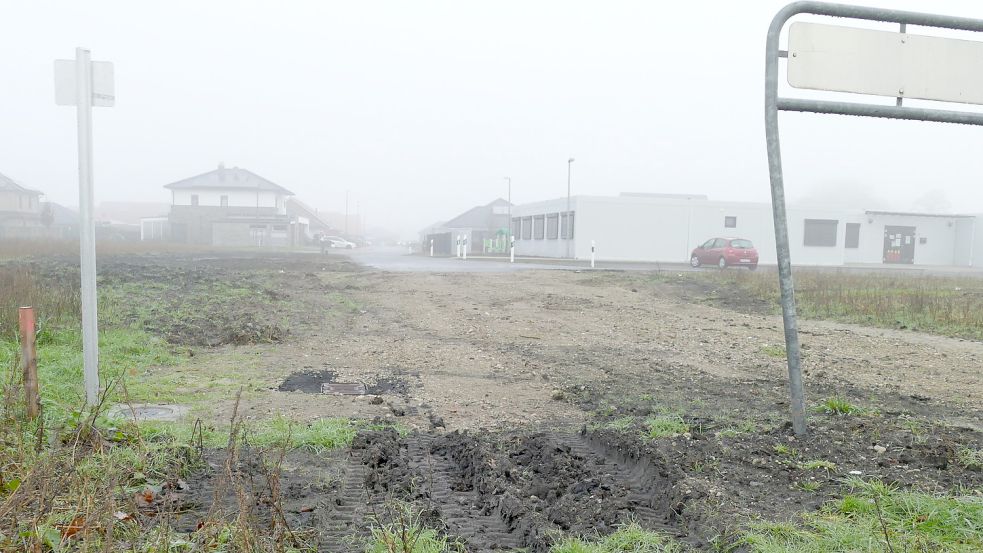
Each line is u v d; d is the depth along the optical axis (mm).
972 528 3324
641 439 5066
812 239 42719
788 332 5129
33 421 4809
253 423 5672
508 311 13969
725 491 4000
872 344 10523
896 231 45062
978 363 9031
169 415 5934
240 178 82438
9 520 3180
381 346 10148
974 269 38875
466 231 80812
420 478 4465
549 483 4344
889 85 5312
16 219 78000
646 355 9594
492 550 3385
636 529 3537
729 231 41875
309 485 4266
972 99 5445
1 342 8195
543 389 7523
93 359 5719
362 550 3375
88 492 3535
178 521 3609
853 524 3465
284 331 10945
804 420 5109
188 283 16469
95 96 5609
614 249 40688
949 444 4805
